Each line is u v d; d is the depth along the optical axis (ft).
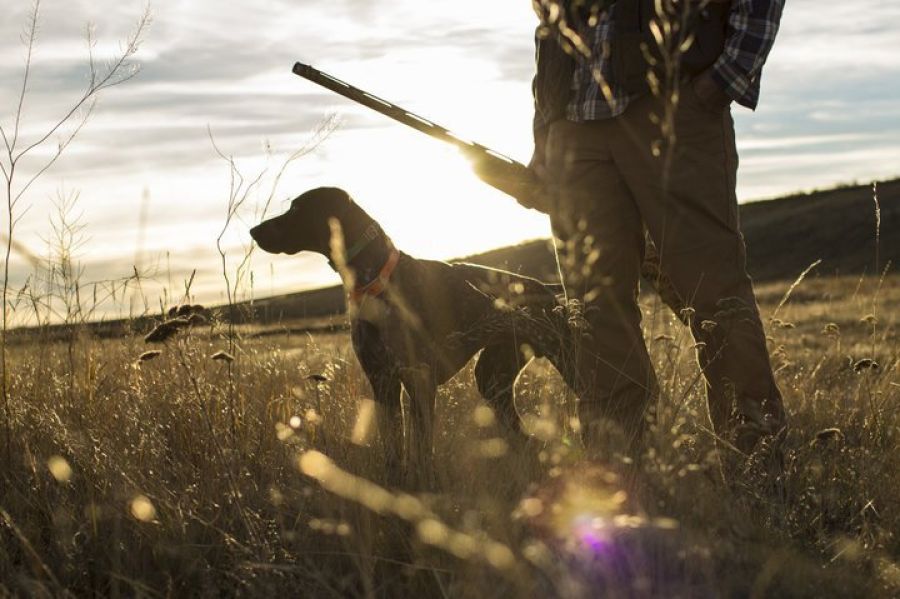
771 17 11.99
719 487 10.88
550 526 9.08
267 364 16.25
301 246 15.65
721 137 12.66
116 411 13.74
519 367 16.43
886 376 16.67
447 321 15.37
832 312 44.45
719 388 12.75
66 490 11.02
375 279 14.97
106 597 9.21
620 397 12.92
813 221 169.78
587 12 12.76
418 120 13.55
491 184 13.92
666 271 12.98
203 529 10.18
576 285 12.96
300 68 13.43
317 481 11.17
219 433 12.69
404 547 9.59
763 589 8.38
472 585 8.43
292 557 9.46
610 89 12.57
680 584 8.00
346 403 14.99
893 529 10.23
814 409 15.66
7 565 9.37
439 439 13.12
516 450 11.98
